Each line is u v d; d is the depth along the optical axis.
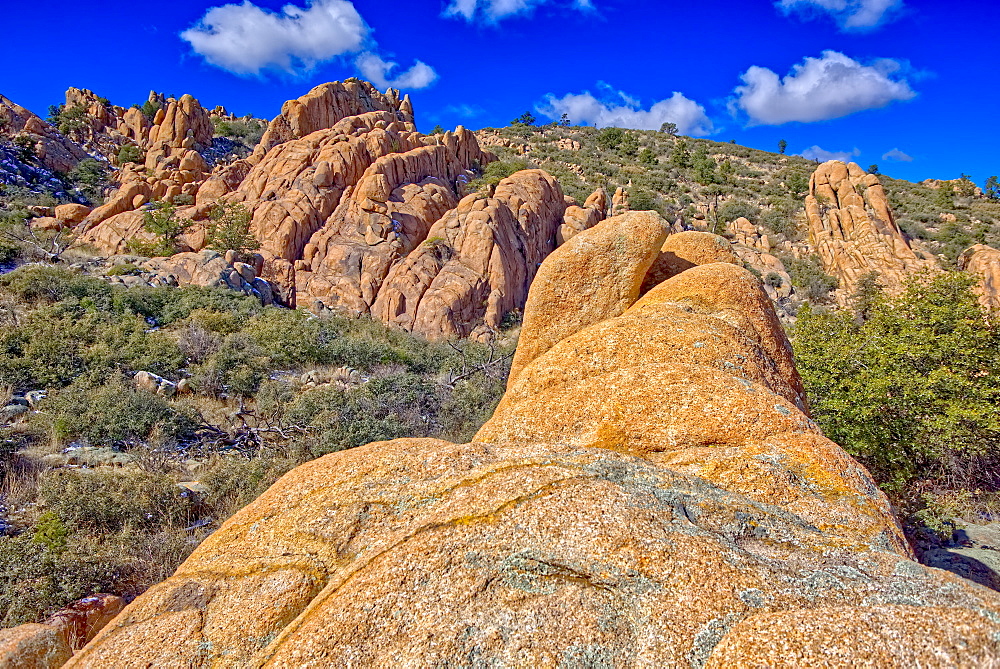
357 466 4.18
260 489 10.70
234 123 61.38
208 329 21.00
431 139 46.25
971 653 2.05
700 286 6.43
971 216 55.72
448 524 3.27
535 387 5.46
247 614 3.28
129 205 37.09
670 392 4.79
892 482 10.26
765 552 3.19
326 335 23.59
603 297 6.73
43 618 6.67
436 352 25.02
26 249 27.53
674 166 70.75
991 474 11.25
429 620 2.76
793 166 76.38
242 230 33.16
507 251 35.59
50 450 11.41
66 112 50.66
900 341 12.83
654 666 2.48
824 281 42.66
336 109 50.88
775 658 2.19
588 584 2.84
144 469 11.12
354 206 35.44
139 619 3.46
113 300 21.83
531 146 77.81
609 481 3.59
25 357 15.27
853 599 2.66
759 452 4.20
